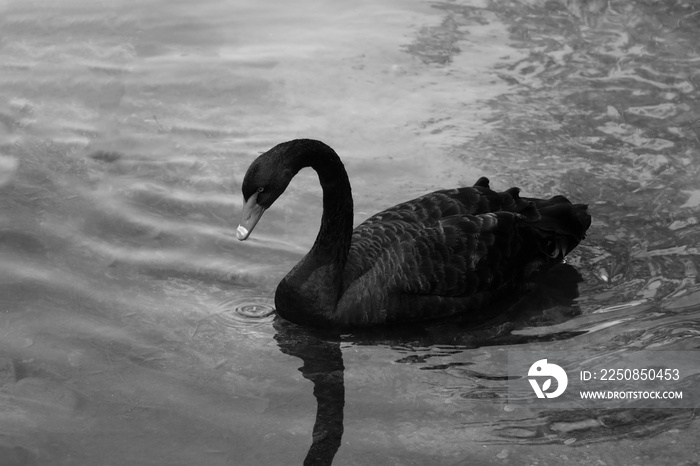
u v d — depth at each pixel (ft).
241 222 33.06
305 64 54.19
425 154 46.06
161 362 33.12
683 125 48.19
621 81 52.37
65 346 33.68
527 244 37.91
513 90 51.78
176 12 60.08
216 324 35.40
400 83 52.44
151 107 49.65
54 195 42.45
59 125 47.70
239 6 61.31
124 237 40.22
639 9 60.29
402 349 34.60
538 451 29.14
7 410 30.42
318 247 35.78
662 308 36.37
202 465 28.32
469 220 36.96
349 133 47.75
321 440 29.50
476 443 29.48
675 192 43.14
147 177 44.11
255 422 30.27
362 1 62.39
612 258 39.40
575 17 59.98
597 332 35.19
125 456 28.66
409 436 29.73
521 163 45.37
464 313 36.68
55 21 58.03
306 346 34.60
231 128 48.06
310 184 44.88
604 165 45.16
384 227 37.11
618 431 30.07
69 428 29.76
